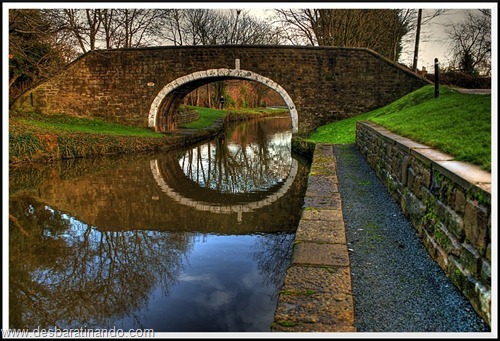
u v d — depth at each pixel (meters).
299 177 13.97
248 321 4.81
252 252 7.11
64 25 16.42
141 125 21.31
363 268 4.36
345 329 3.09
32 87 20.95
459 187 3.81
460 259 3.75
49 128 17.23
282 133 29.72
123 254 7.13
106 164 15.96
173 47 20.30
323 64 19.77
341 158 11.24
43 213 9.58
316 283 3.79
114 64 20.92
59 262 6.81
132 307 5.25
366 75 19.67
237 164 16.86
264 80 19.98
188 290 5.68
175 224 8.80
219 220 9.07
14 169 14.43
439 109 10.42
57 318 5.10
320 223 5.53
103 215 9.48
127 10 28.22
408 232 5.41
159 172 14.83
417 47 21.34
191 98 43.56
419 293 3.79
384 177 8.05
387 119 11.80
